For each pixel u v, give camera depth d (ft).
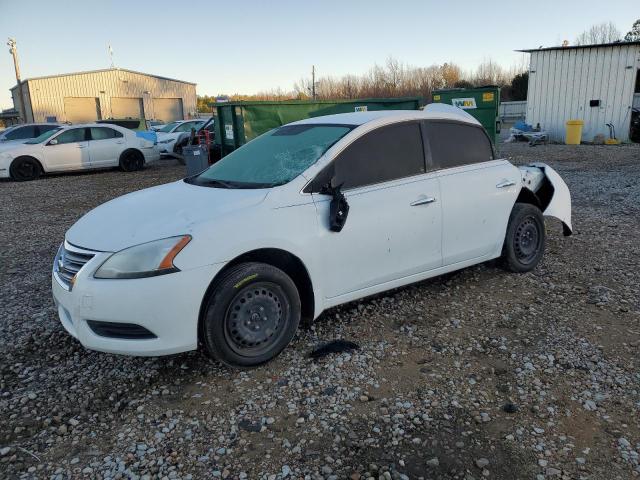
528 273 17.78
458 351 12.59
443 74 149.38
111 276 10.77
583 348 12.59
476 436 9.54
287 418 10.21
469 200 15.43
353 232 13.05
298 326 13.29
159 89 147.43
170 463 9.07
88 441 9.71
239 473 8.78
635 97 70.18
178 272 10.76
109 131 52.29
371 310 14.97
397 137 14.34
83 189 41.63
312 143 13.88
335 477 8.61
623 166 44.24
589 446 9.22
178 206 12.22
